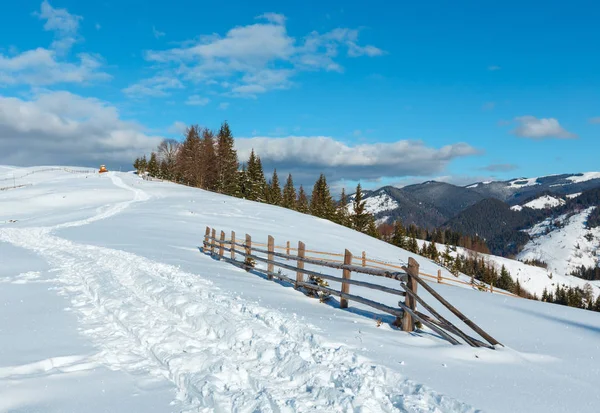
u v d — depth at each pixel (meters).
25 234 26.78
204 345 5.72
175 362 4.96
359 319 7.32
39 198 51.88
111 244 19.72
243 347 5.55
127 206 44.28
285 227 35.69
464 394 4.18
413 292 6.58
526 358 5.71
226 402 4.00
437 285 14.46
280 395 4.18
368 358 5.03
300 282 9.80
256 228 33.06
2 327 6.23
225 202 48.41
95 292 8.84
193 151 77.31
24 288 9.30
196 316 6.78
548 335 7.23
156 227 28.77
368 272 7.53
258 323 6.45
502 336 6.97
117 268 12.06
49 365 4.92
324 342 5.55
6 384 4.27
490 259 159.75
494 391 4.34
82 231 26.06
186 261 14.65
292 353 5.17
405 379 4.38
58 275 11.30
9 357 5.00
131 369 4.93
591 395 4.47
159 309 7.50
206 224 31.88
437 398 3.95
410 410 3.72
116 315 7.00
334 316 7.42
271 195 82.62
